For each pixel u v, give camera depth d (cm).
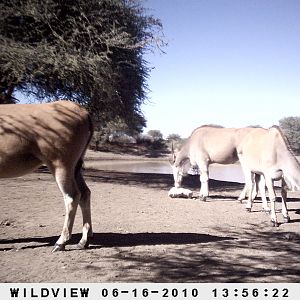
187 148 794
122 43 1060
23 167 347
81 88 1140
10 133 334
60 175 347
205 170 741
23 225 454
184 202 696
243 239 427
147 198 724
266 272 314
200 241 410
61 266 316
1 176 348
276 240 426
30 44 1038
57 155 344
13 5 998
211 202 712
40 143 339
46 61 961
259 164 551
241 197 712
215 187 1000
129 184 984
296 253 372
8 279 288
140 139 3778
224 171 2086
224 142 708
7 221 468
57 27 1056
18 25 1054
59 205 588
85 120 363
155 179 1156
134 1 1159
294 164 506
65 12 1065
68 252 353
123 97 1294
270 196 521
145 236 423
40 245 374
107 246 378
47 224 461
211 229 473
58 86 1181
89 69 1005
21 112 343
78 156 359
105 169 1683
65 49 1025
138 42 1203
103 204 630
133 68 1258
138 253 357
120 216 534
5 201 608
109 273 304
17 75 952
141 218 525
